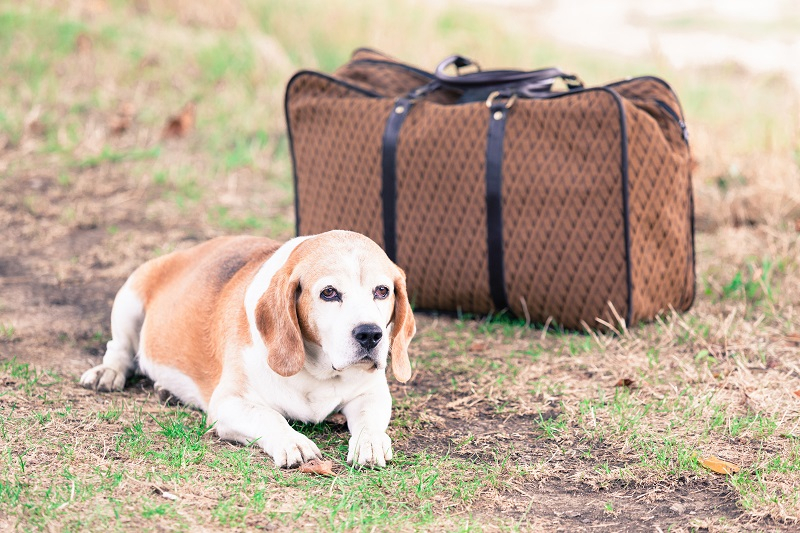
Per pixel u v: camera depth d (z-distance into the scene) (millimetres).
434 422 3676
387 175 4793
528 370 4211
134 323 4074
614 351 4402
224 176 7277
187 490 2879
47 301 5043
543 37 12734
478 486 3078
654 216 4500
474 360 4336
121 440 3258
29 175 7004
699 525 2822
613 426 3566
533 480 3180
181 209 6562
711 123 8141
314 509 2812
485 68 9898
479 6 14430
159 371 3838
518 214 4547
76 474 2938
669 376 4102
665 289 4652
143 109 8305
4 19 9391
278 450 3119
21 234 6047
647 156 4422
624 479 3172
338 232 3373
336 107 4953
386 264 3299
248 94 8758
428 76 5188
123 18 10055
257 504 2797
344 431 3496
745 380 3945
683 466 3217
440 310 4973
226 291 3629
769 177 6426
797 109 7023
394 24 10492
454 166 4641
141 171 7172
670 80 8203
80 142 7602
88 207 6488
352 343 3096
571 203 4449
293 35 10148
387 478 3076
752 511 2891
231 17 10414
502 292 4672
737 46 13312
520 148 4527
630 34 14664
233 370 3385
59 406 3582
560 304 4586
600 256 4453
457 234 4695
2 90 8305
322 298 3180
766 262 5152
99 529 2580
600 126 4375
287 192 7031
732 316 4562
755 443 3406
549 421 3662
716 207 6250
